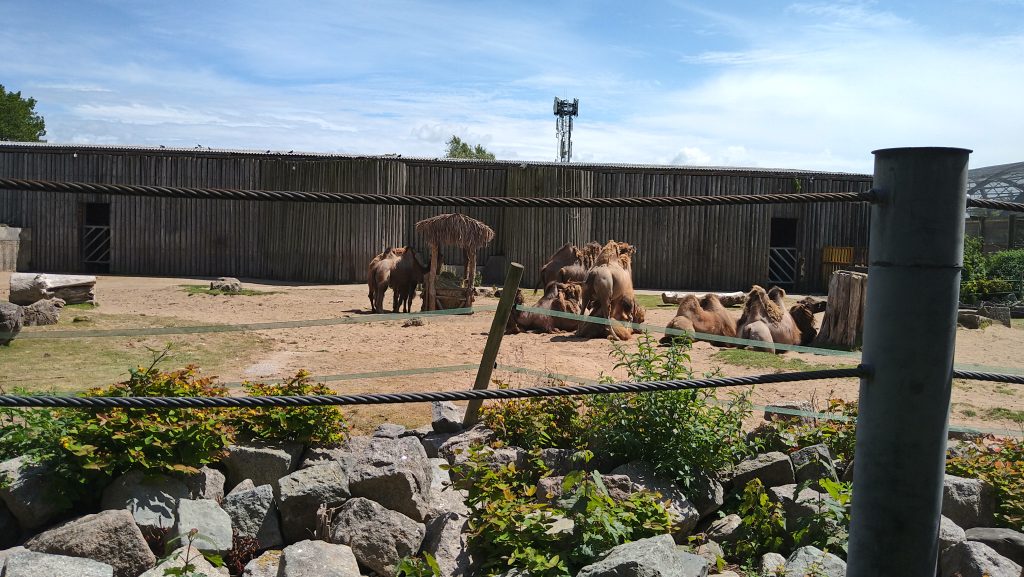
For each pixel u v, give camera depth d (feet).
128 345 36.70
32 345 35.99
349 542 16.93
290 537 17.78
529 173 87.81
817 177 94.12
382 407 24.81
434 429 21.33
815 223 95.40
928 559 7.18
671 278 92.32
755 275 93.61
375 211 84.69
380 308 53.88
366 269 84.74
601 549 15.84
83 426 17.10
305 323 20.04
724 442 20.27
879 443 7.10
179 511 16.60
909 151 6.83
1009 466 19.52
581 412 22.16
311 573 15.17
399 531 17.10
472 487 17.40
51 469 16.74
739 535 18.26
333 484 18.02
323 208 85.51
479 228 52.80
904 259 6.89
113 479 17.24
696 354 39.17
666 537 15.07
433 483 19.19
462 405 24.40
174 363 32.65
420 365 33.55
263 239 88.43
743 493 19.76
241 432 19.62
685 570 15.19
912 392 6.95
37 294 50.16
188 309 54.08
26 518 16.22
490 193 90.53
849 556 7.47
